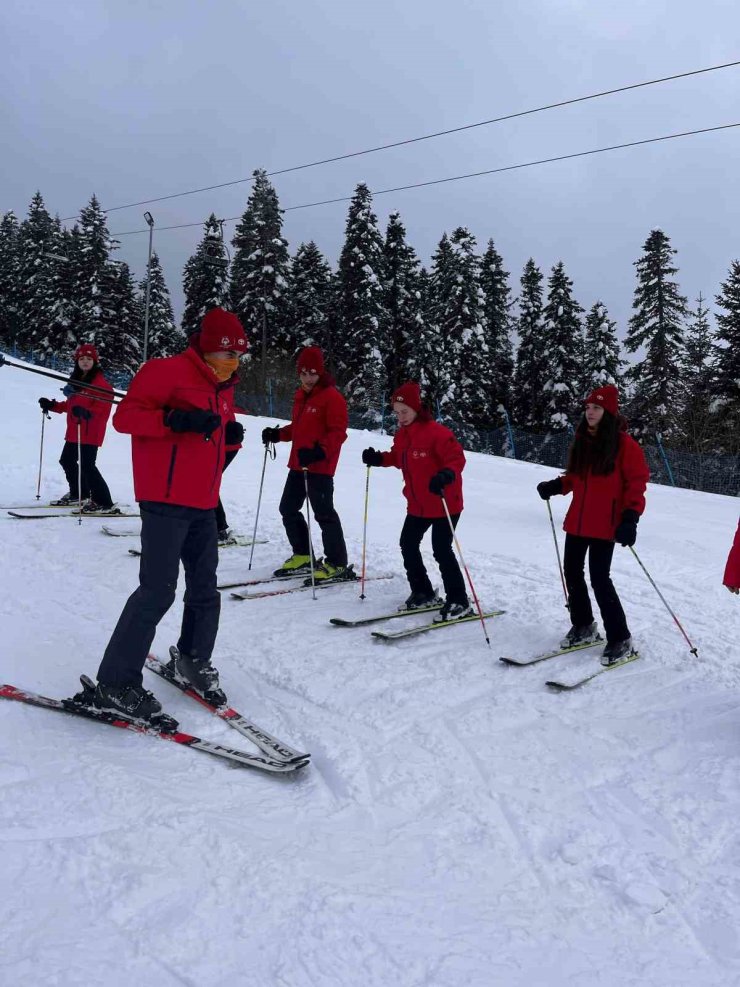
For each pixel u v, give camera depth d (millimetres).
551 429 36375
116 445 14016
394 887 2248
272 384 39156
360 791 2822
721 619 5230
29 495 9016
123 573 5809
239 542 7086
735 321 29344
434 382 36844
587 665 4152
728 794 2854
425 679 3922
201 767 2902
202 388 3281
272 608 5125
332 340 44219
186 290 46719
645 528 9164
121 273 45500
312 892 2160
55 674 3717
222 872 2209
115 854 2244
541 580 6168
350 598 5410
